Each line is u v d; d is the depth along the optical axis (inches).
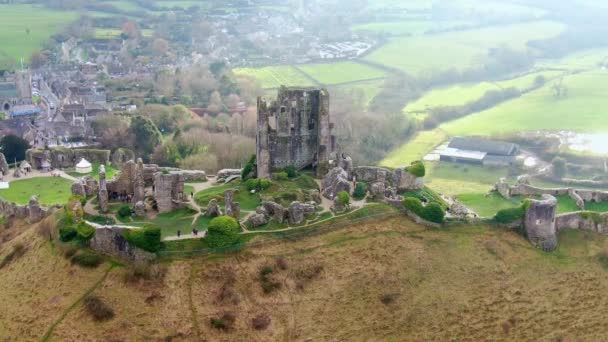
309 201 6264.8
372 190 6461.6
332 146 7209.6
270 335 4980.3
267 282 5319.9
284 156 7145.7
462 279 5561.0
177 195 6368.1
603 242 6131.9
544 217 5999.0
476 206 6786.4
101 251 5477.4
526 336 5246.1
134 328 4901.6
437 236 5925.2
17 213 6939.0
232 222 5575.8
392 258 5644.7
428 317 5226.4
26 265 5644.7
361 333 5064.0
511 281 5620.1
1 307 5285.4
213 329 4948.3
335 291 5339.6
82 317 4975.4
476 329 5216.5
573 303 5565.9
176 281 5221.5
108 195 6501.0
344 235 5821.9
